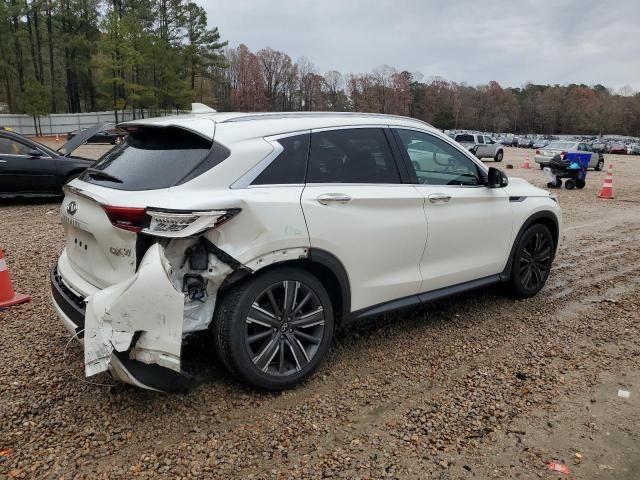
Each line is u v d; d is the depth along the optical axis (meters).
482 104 128.25
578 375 3.76
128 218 2.89
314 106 107.81
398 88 112.12
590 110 117.94
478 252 4.60
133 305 2.75
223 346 3.17
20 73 58.06
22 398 3.27
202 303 3.14
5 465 2.66
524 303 5.25
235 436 2.95
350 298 3.68
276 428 3.03
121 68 49.28
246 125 3.38
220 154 3.15
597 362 3.97
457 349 4.14
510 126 130.50
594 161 26.72
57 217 9.28
